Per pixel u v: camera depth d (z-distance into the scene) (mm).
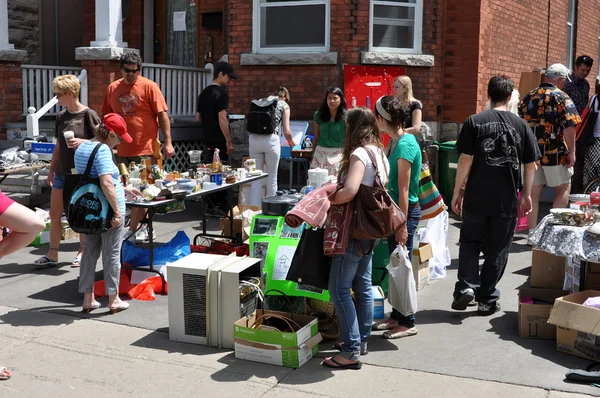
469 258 5500
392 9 10180
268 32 10500
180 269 4961
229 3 10570
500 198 5352
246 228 6973
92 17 13359
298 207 4301
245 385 4297
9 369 4555
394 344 4988
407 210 4980
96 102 10656
